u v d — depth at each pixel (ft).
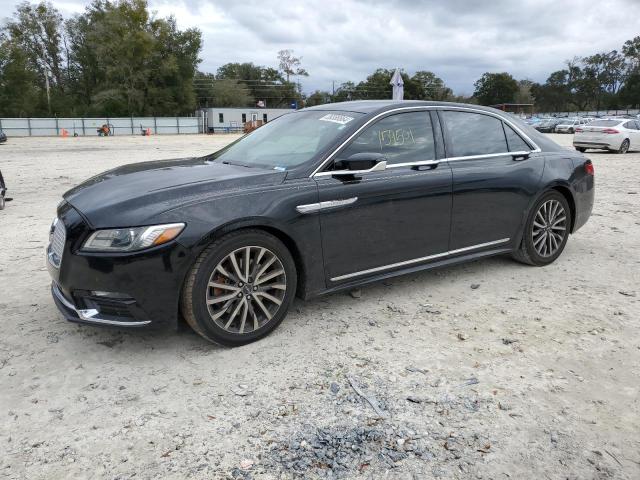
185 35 237.45
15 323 12.63
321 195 11.96
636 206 28.48
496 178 15.12
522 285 15.34
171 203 10.56
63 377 10.20
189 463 7.80
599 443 8.30
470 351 11.25
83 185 12.62
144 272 10.12
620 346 11.49
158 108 237.04
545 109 421.59
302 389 9.77
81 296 10.58
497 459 7.91
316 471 7.63
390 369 10.48
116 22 222.89
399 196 13.19
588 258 18.19
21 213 27.17
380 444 8.23
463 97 404.16
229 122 235.81
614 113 309.63
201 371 10.43
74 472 7.61
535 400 9.42
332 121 13.70
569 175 16.93
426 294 14.61
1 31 258.78
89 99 271.08
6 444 8.21
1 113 236.63
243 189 11.28
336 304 13.85
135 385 9.92
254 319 11.45
